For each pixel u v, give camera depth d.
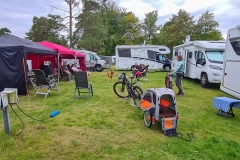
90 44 19.94
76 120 4.11
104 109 4.97
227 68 5.95
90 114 4.53
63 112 4.67
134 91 5.44
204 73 8.72
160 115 3.61
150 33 37.75
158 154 2.75
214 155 2.75
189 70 10.38
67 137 3.26
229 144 3.12
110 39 31.73
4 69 6.30
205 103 5.89
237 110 5.22
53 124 3.84
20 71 6.34
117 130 3.63
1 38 7.44
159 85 9.17
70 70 11.73
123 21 33.78
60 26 18.45
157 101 3.56
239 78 5.33
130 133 3.50
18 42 7.28
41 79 6.23
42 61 12.51
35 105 5.27
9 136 3.17
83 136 3.33
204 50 8.86
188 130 3.72
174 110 3.73
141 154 2.73
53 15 18.33
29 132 3.39
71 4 18.44
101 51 30.83
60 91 7.34
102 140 3.19
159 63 16.52
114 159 2.62
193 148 2.94
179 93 6.89
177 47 12.63
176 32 31.66
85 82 5.99
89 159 2.61
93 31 19.53
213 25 34.34
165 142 3.13
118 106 5.26
